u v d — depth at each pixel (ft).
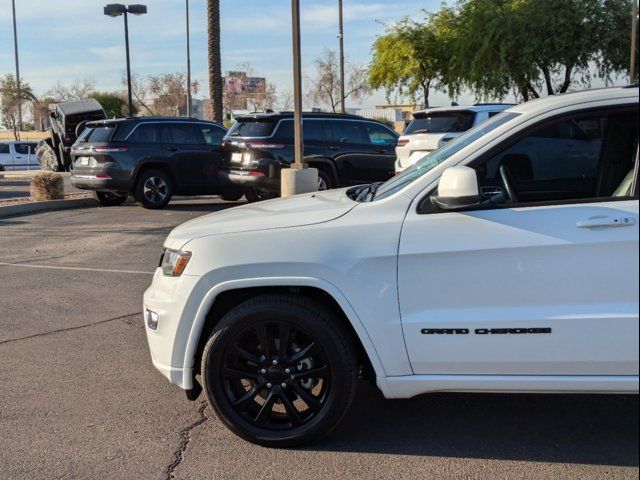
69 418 13.42
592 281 10.59
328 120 43.01
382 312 11.19
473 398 14.11
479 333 10.90
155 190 45.73
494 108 38.55
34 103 174.40
